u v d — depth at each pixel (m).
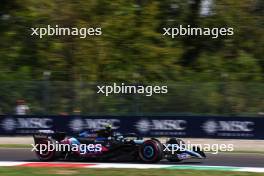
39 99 93.06
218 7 120.19
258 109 88.12
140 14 116.56
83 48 110.69
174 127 83.25
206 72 112.06
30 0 120.25
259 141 78.69
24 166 49.03
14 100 93.62
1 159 56.59
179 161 54.16
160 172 44.12
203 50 118.56
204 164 52.03
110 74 109.00
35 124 86.25
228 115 87.50
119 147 52.66
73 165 50.16
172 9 121.00
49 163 52.28
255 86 88.69
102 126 84.50
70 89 92.75
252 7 121.75
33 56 113.56
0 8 121.00
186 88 91.00
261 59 117.44
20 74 109.06
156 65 110.62
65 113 92.25
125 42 112.62
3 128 86.81
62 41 111.94
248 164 52.78
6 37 116.69
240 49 118.25
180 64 115.25
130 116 84.31
